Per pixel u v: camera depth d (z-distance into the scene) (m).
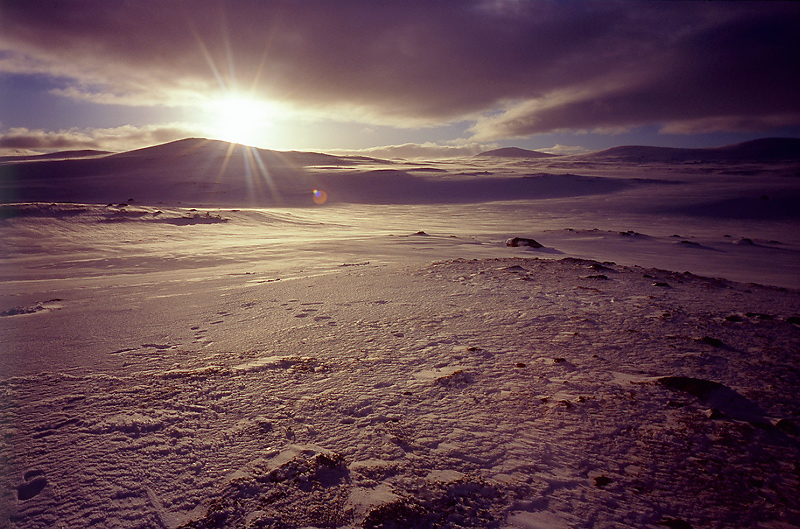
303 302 8.12
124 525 2.28
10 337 6.30
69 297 10.62
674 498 2.49
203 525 2.26
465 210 64.69
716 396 3.71
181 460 2.85
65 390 4.05
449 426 3.27
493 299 7.86
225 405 3.65
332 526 2.24
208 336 6.02
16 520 2.32
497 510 2.38
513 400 3.70
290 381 4.17
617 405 3.58
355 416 3.44
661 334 5.57
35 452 2.96
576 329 5.84
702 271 18.22
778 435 3.13
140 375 4.43
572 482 2.63
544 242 27.45
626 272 11.51
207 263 18.45
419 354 4.91
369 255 19.52
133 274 16.16
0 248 24.17
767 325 6.00
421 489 2.53
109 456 2.90
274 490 2.53
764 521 2.30
